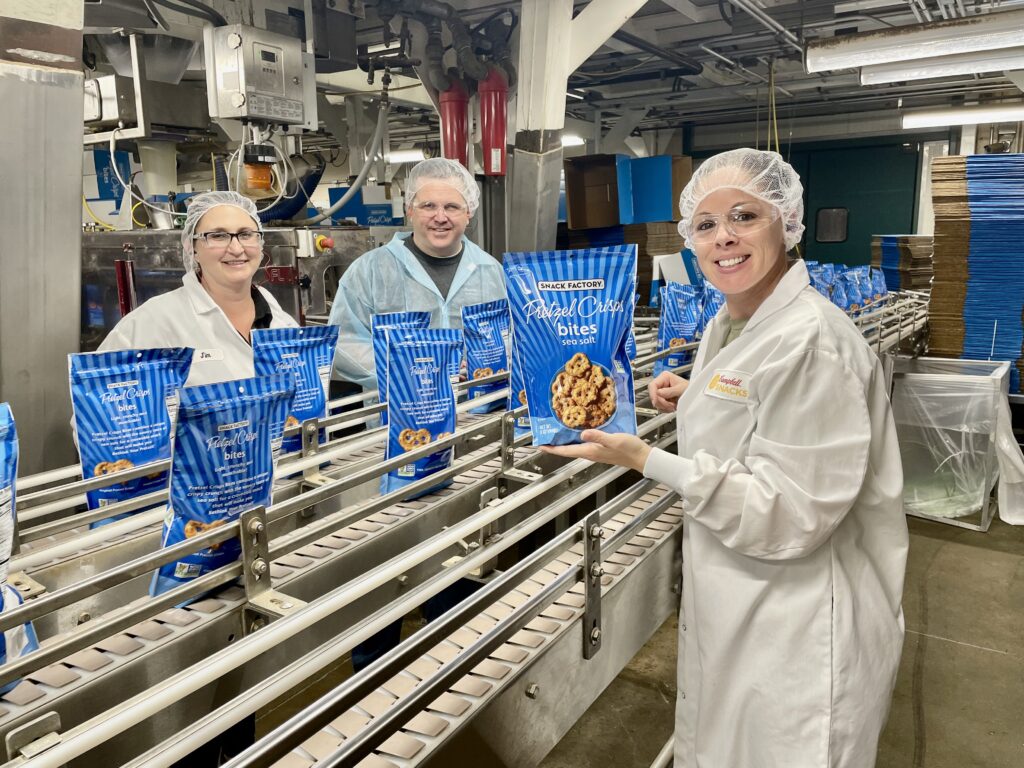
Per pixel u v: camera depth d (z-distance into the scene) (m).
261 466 0.84
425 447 1.01
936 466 3.45
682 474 0.97
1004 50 3.59
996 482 3.71
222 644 0.77
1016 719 2.10
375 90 4.98
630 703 2.19
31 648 0.69
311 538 0.85
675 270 3.69
